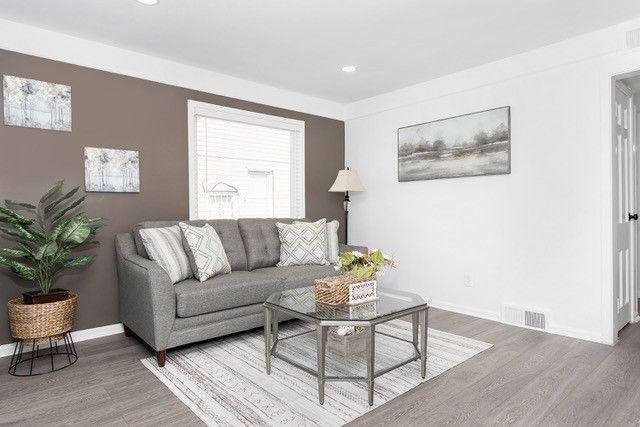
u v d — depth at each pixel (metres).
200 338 2.69
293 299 2.43
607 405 1.99
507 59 3.38
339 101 4.82
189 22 2.73
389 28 2.83
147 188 3.36
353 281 2.33
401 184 4.33
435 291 4.00
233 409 1.96
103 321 3.12
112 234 3.17
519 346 2.83
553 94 3.14
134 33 2.91
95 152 3.07
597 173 2.91
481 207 3.62
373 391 2.04
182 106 3.55
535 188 3.26
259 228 3.76
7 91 2.70
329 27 2.81
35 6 2.50
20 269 2.49
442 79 3.88
